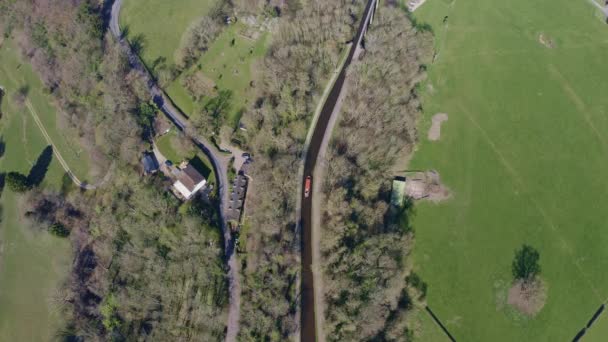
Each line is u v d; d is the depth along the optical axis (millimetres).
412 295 142250
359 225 149125
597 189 157750
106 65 192500
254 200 157000
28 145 193750
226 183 164000
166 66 197875
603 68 185125
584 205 154875
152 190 159000
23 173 186750
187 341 138000
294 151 166875
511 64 189000
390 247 144750
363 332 133125
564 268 144625
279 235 150250
